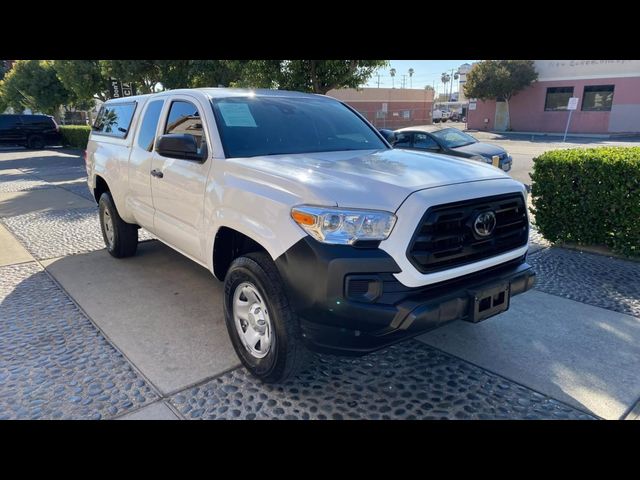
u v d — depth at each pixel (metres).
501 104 37.06
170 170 4.11
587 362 3.50
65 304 4.60
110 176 5.43
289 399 3.08
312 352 3.01
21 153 23.59
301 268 2.72
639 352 3.63
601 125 32.41
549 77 34.06
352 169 3.15
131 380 3.30
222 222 3.35
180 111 4.23
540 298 4.64
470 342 3.81
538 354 3.62
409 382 3.28
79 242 6.88
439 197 2.76
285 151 3.79
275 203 2.90
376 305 2.64
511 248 3.23
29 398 3.10
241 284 3.19
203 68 16.53
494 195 3.03
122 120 5.48
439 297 2.77
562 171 6.07
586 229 6.02
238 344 3.34
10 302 4.66
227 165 3.44
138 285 5.08
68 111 40.25
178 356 3.62
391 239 2.65
